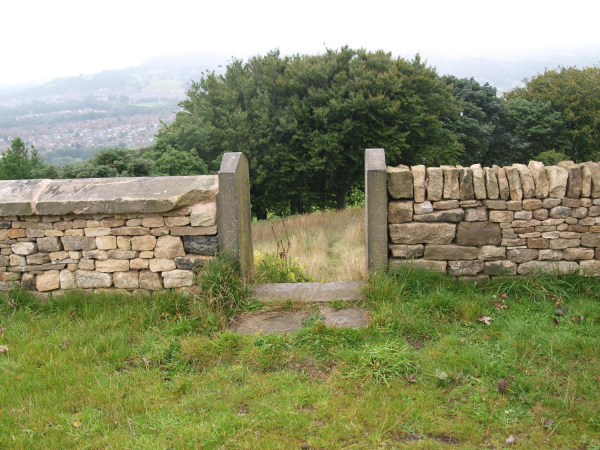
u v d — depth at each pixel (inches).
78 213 177.5
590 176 168.9
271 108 696.4
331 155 658.8
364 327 156.2
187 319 166.2
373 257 181.9
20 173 469.7
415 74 684.7
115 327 165.5
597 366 130.3
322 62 684.1
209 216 177.2
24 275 186.1
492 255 178.1
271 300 181.3
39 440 111.4
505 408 117.3
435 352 140.5
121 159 424.8
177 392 129.5
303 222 512.7
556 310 160.2
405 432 111.4
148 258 181.8
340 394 124.6
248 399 125.3
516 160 1091.3
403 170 178.1
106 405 123.7
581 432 108.3
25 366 142.9
